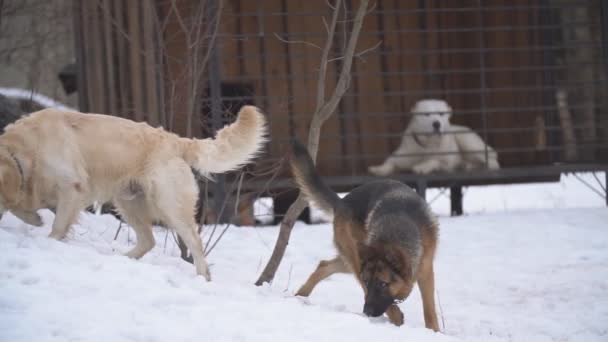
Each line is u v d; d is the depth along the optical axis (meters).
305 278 11.02
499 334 8.88
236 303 7.35
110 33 14.64
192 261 10.17
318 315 7.39
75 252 7.90
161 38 12.02
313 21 17.62
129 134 8.67
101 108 14.87
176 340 6.22
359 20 9.37
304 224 15.41
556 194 22.48
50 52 23.12
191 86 11.25
